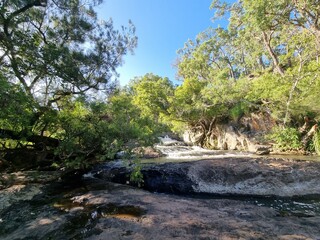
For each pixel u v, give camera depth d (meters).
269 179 6.05
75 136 6.25
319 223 3.51
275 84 13.05
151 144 6.01
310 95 11.65
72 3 7.25
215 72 24.41
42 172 7.38
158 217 3.71
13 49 6.20
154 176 6.70
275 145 13.76
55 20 7.39
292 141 12.86
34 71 6.93
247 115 17.12
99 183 6.50
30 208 4.49
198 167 6.74
